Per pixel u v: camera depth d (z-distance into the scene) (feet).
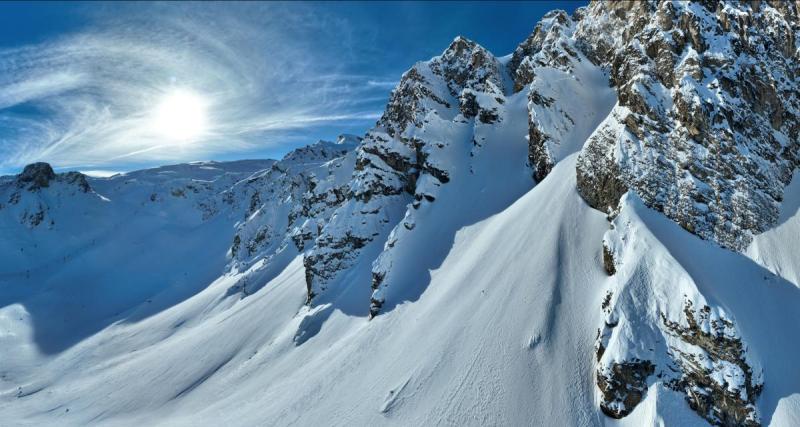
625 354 100.94
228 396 187.93
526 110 244.22
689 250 118.93
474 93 268.82
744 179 124.77
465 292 156.25
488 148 235.20
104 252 643.04
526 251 151.94
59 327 437.17
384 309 183.52
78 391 252.01
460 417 116.06
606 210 144.97
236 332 255.70
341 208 263.08
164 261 620.90
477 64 313.94
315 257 247.91
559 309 126.52
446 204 217.97
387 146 271.49
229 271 462.60
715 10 151.94
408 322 165.17
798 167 131.85
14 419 230.27
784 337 103.40
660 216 128.88
